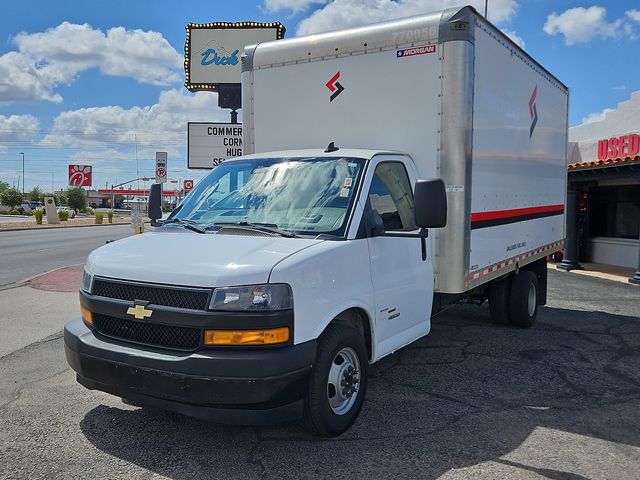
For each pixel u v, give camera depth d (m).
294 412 3.78
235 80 18.55
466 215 5.35
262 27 18.36
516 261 7.07
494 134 6.10
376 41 5.60
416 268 5.13
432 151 5.36
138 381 3.71
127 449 4.04
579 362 6.36
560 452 4.06
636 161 12.53
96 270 4.13
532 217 7.69
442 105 5.27
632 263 15.61
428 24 5.31
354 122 5.79
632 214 15.75
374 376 5.79
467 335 7.60
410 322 5.09
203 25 18.50
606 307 9.84
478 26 5.54
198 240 4.23
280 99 6.26
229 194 4.97
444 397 5.17
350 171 4.70
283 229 4.38
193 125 15.64
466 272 5.42
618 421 4.66
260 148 6.44
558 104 8.85
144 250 4.17
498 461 3.91
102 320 4.06
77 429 4.38
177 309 3.64
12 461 3.86
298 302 3.70
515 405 5.00
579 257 16.92
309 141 6.07
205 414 3.61
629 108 16.48
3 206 77.00
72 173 44.72
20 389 5.28
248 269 3.63
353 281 4.24
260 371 3.50
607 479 3.67
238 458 3.91
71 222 48.41
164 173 13.65
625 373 5.98
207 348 3.57
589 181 15.32
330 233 4.29
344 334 4.13
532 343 7.19
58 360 6.22
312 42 6.02
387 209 4.84
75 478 3.63
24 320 8.27
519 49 6.84
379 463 3.85
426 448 4.09
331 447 4.08
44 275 13.05
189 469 3.75
